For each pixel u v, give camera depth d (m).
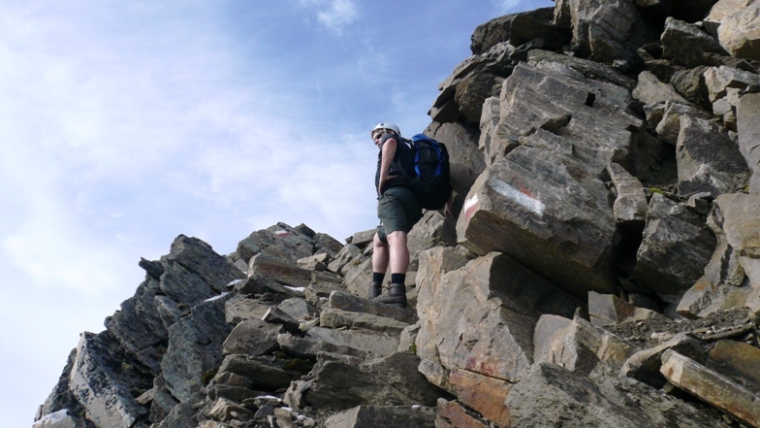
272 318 5.95
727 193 4.44
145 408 6.39
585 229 4.61
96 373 6.77
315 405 4.75
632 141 5.17
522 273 4.83
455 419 4.21
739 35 5.26
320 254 9.04
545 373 3.47
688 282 4.32
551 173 4.87
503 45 6.89
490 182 4.82
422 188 6.30
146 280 8.18
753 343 3.54
